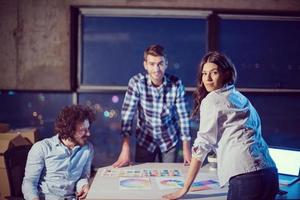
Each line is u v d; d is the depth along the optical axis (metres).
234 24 3.72
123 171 2.41
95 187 2.03
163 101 2.76
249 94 3.70
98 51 3.75
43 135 3.63
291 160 2.34
